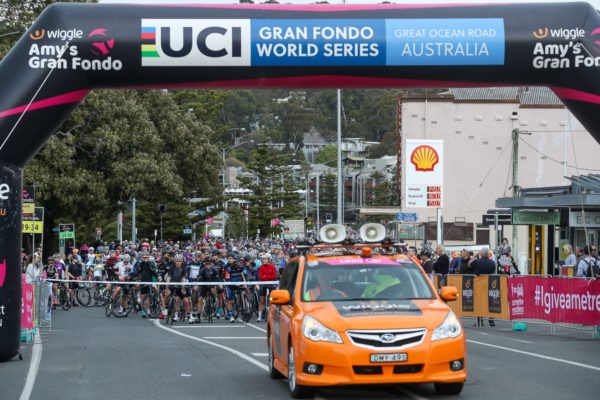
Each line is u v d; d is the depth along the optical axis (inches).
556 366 779.4
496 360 826.2
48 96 842.2
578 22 858.8
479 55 851.4
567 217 1729.8
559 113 2908.5
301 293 626.8
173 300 1427.2
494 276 1231.5
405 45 847.1
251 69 850.1
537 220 1710.1
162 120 2810.0
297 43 842.2
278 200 4325.8
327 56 844.0
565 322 1071.6
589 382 677.3
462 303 1309.1
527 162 2910.9
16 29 2346.2
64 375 757.3
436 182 2263.8
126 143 2495.1
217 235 5378.9
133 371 778.2
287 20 848.3
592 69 857.5
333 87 887.1
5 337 837.2
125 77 852.6
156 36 838.5
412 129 2913.4
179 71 849.5
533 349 932.6
